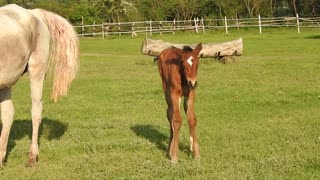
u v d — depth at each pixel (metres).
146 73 14.61
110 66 16.75
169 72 6.44
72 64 7.20
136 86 11.91
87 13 44.47
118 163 6.52
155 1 48.44
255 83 11.90
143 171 6.21
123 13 45.19
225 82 12.19
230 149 6.89
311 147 6.89
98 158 6.69
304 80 12.28
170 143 6.80
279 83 11.84
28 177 6.20
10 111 6.76
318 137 7.28
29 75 6.83
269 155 6.63
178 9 47.88
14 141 7.58
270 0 46.97
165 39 29.80
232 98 10.18
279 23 38.28
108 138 7.58
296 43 24.84
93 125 8.32
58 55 7.14
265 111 9.03
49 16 7.10
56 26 7.11
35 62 6.80
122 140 7.40
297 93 10.51
